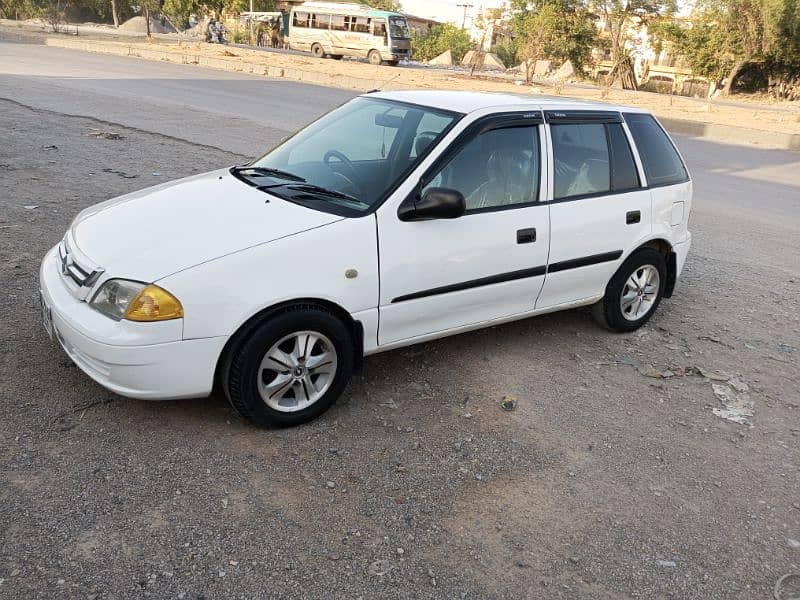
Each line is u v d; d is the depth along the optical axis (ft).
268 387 11.65
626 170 16.72
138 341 10.52
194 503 10.03
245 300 10.98
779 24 127.44
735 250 26.66
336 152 14.51
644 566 9.78
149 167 29.96
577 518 10.62
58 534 9.18
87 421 11.63
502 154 14.28
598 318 17.54
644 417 13.82
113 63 85.51
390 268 12.51
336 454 11.53
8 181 25.43
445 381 14.34
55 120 39.01
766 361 16.98
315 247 11.65
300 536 9.63
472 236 13.56
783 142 66.23
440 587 9.02
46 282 12.14
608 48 162.40
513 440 12.47
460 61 193.36
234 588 8.64
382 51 130.62
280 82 82.02
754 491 11.76
